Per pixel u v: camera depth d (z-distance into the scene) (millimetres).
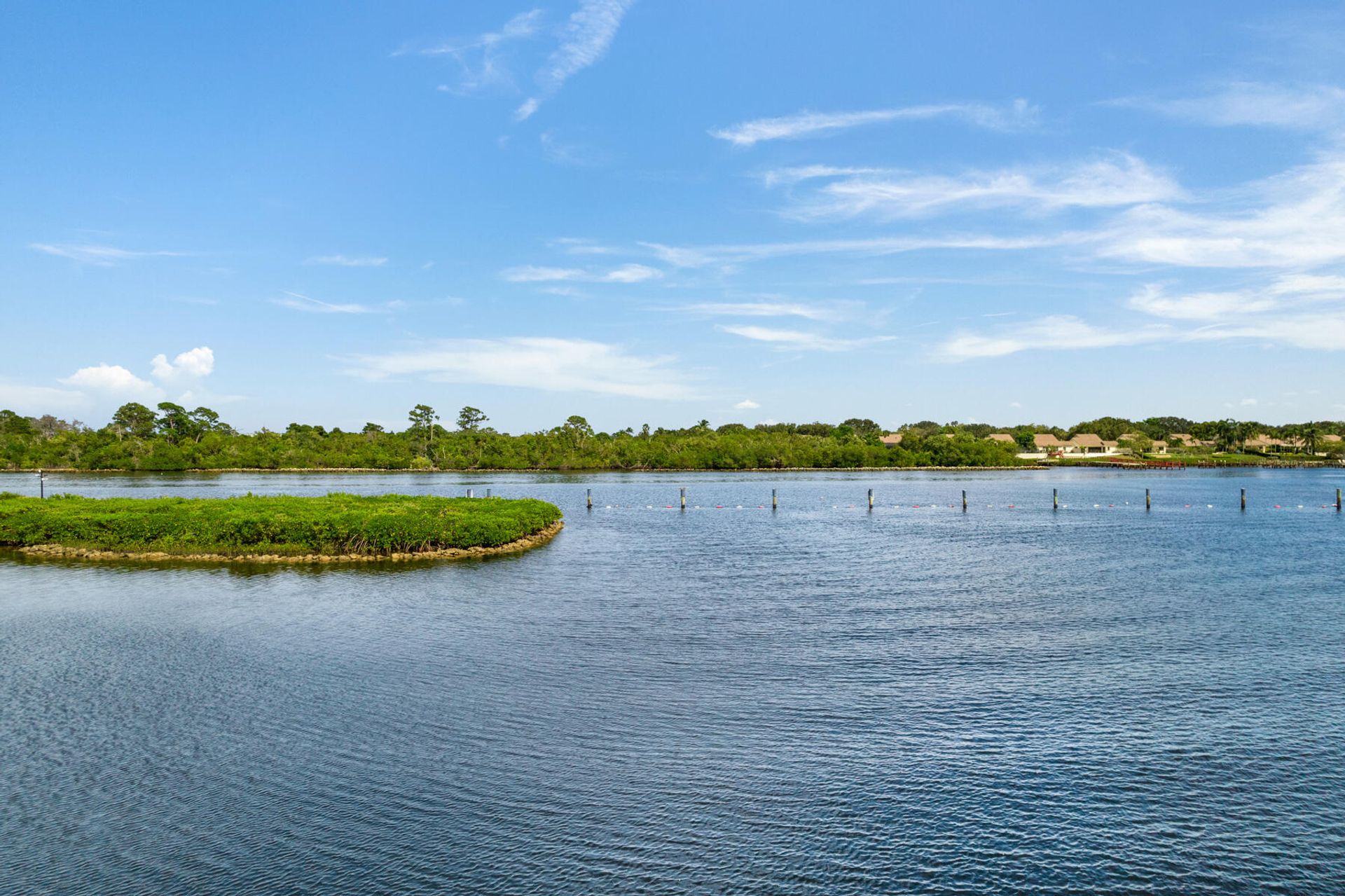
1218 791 14055
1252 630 25672
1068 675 20688
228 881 11219
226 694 18750
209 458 175000
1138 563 41250
